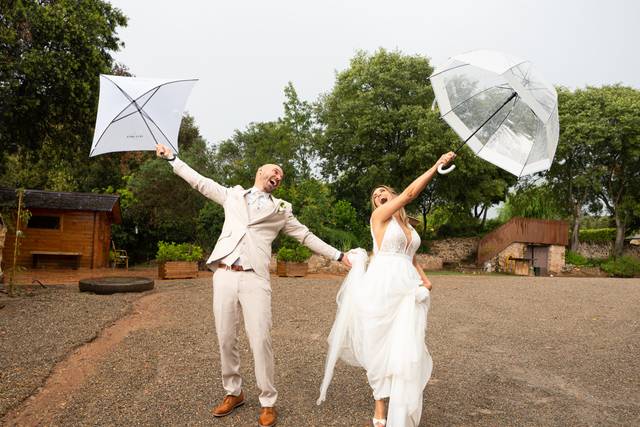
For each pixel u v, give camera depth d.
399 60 29.02
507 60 3.56
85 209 19.44
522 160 3.75
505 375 5.26
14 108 14.61
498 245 28.66
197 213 23.75
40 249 19.19
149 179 23.44
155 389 4.42
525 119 3.82
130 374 4.83
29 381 4.43
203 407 4.01
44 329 6.50
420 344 3.44
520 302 10.74
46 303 8.45
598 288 13.64
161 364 5.21
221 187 3.93
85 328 6.61
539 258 29.09
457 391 4.68
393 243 3.70
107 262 22.36
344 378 4.93
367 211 31.44
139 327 6.99
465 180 28.91
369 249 24.42
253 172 23.36
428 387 4.79
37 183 27.77
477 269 28.80
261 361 3.63
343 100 30.02
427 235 32.97
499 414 4.10
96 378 4.68
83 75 15.62
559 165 32.28
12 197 15.22
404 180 28.73
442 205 32.62
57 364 5.04
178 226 26.36
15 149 17.72
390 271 3.62
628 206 32.50
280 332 7.10
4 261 18.39
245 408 3.98
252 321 3.64
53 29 14.50
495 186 29.44
